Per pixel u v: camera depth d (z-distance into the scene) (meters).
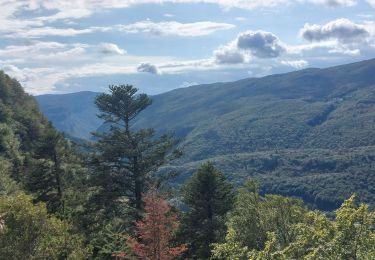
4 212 14.17
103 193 30.23
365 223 9.57
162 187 31.14
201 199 28.28
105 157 31.12
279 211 20.84
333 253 9.53
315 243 10.23
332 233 10.12
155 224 18.50
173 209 28.61
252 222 22.45
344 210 9.95
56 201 32.34
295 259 10.64
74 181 32.91
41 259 14.29
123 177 31.03
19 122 88.31
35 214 14.41
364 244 9.42
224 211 28.27
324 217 10.66
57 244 15.10
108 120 32.66
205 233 27.47
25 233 14.10
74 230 26.31
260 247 21.45
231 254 12.45
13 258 13.73
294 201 22.47
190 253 28.42
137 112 32.97
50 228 14.91
